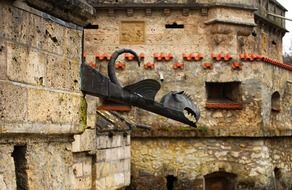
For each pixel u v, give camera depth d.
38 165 5.09
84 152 10.58
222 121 19.94
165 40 21.61
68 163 5.64
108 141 12.48
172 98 6.50
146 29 21.62
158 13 21.67
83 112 5.77
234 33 21.81
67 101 5.46
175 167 19.55
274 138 20.70
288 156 21.72
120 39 21.61
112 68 6.15
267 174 19.80
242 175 19.64
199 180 19.52
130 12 21.53
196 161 19.58
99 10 21.61
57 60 5.31
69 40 5.54
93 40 21.66
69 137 5.65
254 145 19.70
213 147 19.69
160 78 19.94
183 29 21.67
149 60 20.14
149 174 19.48
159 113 6.40
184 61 20.08
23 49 4.78
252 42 23.12
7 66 4.57
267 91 20.39
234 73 20.06
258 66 20.03
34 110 4.93
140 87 6.23
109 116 13.27
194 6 21.45
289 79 22.36
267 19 24.53
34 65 4.93
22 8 4.76
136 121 19.64
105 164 12.26
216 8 21.44
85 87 5.74
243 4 21.88
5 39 4.54
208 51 21.66
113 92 6.00
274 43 26.28
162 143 19.61
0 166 4.59
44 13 5.10
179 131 19.47
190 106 6.57
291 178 21.86
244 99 20.02
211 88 20.64
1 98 4.48
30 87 4.87
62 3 5.19
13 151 4.86
